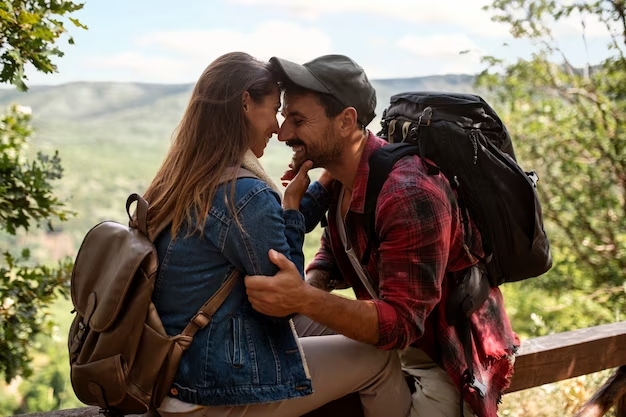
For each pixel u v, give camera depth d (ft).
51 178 12.99
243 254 5.69
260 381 5.74
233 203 5.76
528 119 27.27
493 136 6.82
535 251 6.75
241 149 6.07
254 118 6.25
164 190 6.07
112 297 5.59
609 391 9.86
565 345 8.99
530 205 6.59
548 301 34.24
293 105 6.56
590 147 25.96
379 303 6.22
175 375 5.76
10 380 12.59
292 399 6.21
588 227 26.76
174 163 6.11
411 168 6.45
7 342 12.48
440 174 6.51
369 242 6.79
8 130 13.19
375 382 6.72
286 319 5.91
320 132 6.57
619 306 25.26
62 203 12.57
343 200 7.25
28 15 9.10
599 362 9.43
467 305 6.63
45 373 41.42
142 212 5.86
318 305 5.82
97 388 5.69
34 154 13.16
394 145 6.74
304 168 6.61
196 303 5.77
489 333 6.93
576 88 26.16
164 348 5.62
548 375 8.89
